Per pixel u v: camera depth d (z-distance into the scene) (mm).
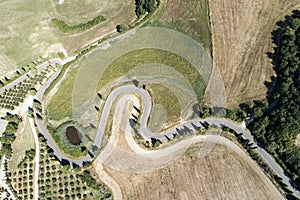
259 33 116062
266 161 98000
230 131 102938
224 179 97438
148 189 98812
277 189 94562
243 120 103625
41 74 123688
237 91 108312
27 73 124812
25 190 102688
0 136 111500
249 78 109562
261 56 112125
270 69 109312
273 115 99250
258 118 101688
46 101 117688
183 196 96500
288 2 119625
